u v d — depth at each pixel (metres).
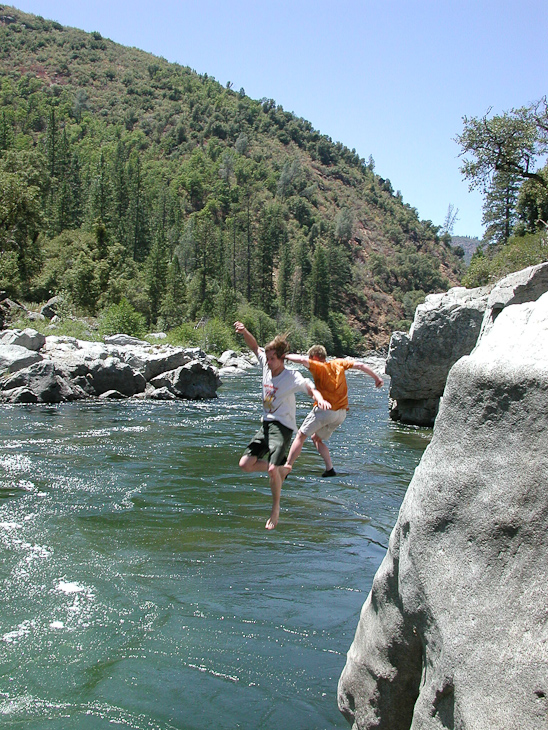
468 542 2.92
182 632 5.93
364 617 3.88
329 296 118.00
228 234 123.12
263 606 6.52
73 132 182.62
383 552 8.29
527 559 2.65
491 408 2.98
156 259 81.38
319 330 105.81
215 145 199.50
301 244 130.25
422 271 165.62
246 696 4.92
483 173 30.92
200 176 166.12
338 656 5.55
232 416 21.66
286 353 5.77
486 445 2.97
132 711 4.68
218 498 10.66
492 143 29.83
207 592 6.83
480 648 2.68
